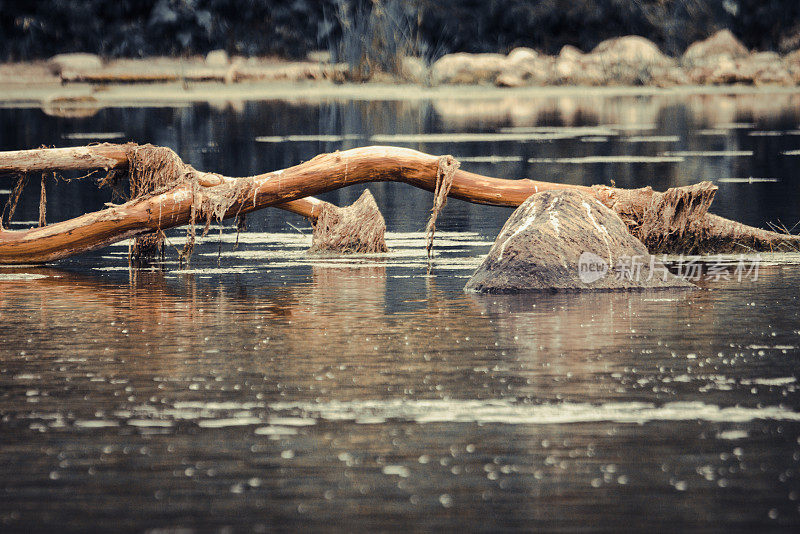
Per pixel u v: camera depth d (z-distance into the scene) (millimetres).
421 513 10305
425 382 14633
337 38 128750
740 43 133250
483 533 9875
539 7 136375
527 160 50750
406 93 113875
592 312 19453
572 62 123875
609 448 11961
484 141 61406
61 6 125125
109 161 26516
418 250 28234
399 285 22781
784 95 109438
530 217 22453
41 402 13930
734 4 140625
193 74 119750
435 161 26656
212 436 12484
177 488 10953
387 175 26672
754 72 123312
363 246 27953
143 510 10430
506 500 10578
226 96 108000
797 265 25125
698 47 129125
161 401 13914
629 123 75500
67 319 19250
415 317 19141
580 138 63438
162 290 22406
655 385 14414
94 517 10289
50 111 86062
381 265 25766
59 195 40281
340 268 25344
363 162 26438
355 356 16188
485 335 17547
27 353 16609
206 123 75750
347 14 125375
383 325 18469
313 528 10008
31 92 110562
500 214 35625
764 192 37781
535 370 15227
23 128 69250
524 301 20688
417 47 129875
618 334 17547
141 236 27047
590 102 100562
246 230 32469
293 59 130625
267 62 129500
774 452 11812
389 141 61344
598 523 10070
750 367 15352
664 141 61125
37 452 12016
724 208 33562
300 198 26547
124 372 15398
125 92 112125
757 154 53062
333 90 116688
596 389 14227
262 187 26078
